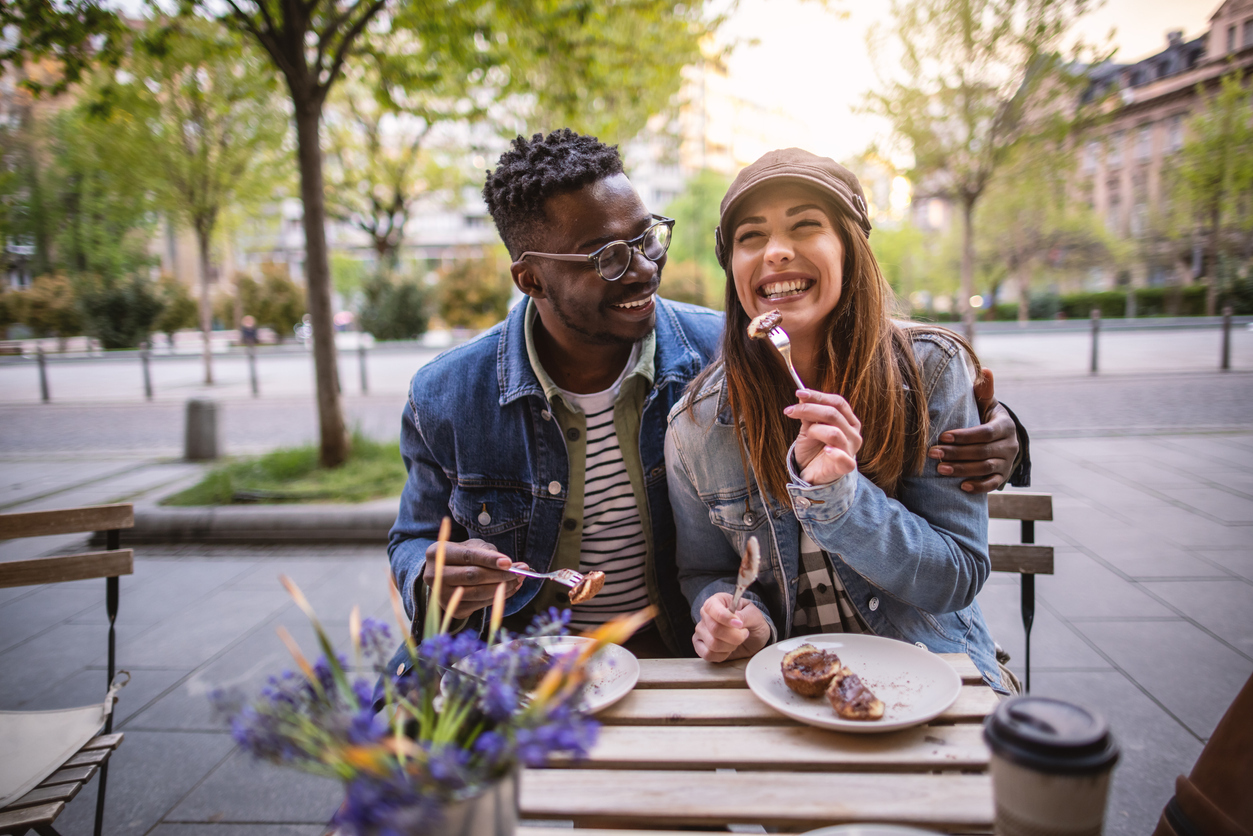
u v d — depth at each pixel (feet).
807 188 4.24
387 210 66.39
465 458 5.44
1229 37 68.28
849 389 4.51
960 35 29.27
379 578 12.92
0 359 63.21
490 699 2.34
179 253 103.65
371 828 1.95
